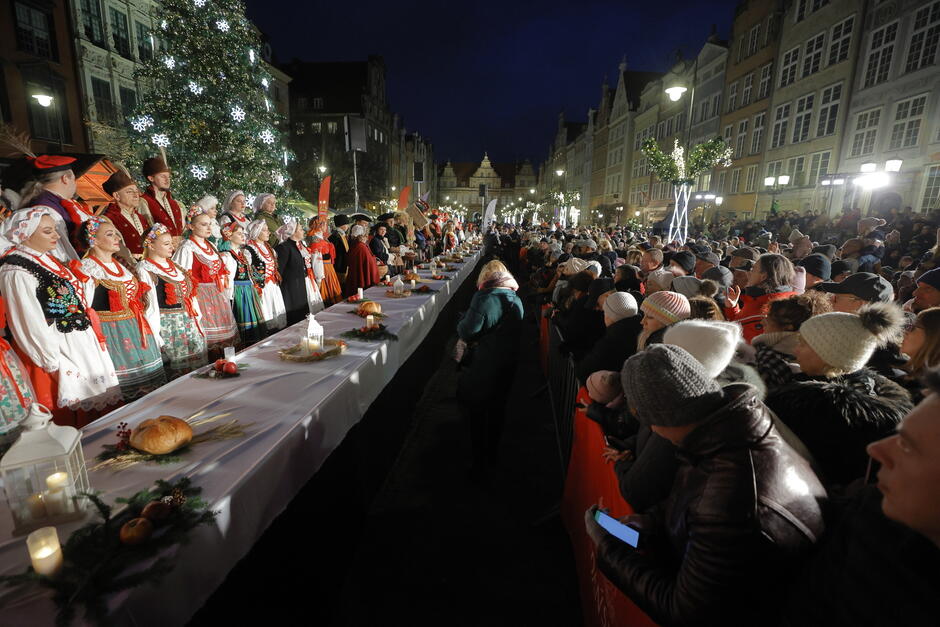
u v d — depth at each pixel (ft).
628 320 8.48
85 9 48.96
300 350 9.04
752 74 69.21
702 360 4.36
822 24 53.93
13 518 3.98
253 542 4.90
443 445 12.21
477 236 83.61
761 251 24.91
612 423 6.46
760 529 2.90
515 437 12.88
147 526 3.79
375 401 9.49
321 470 6.79
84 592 3.25
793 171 59.26
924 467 2.05
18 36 42.65
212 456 5.16
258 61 32.68
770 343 6.73
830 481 4.69
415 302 15.37
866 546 2.48
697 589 3.10
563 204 155.63
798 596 2.90
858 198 48.06
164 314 10.99
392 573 7.84
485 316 9.73
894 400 4.96
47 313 7.62
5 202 9.77
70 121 47.52
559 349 12.00
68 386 7.98
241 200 15.24
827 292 9.34
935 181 39.45
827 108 52.95
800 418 4.82
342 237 23.35
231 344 13.41
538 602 7.30
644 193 109.50
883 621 2.34
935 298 9.32
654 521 4.29
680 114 95.30
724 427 3.18
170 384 7.36
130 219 12.45
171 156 28.37
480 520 9.22
